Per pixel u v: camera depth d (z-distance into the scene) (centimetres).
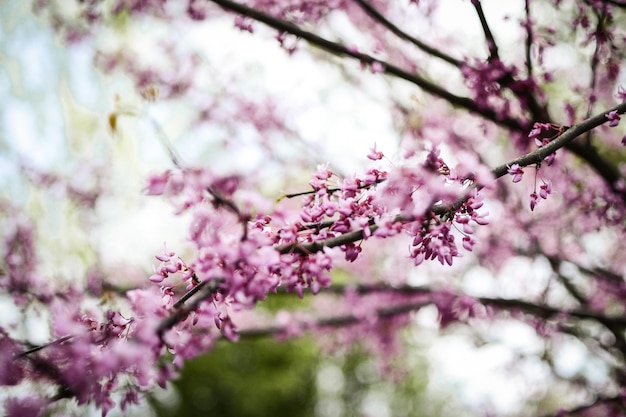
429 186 173
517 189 485
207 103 481
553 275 538
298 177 518
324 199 188
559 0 325
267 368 1447
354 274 609
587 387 559
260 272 172
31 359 173
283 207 181
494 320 527
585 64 396
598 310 523
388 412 1623
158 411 1487
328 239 180
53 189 530
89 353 172
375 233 176
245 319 622
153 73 471
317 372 1644
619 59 322
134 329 184
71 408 220
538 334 506
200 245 170
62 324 180
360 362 1545
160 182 187
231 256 163
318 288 176
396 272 597
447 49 410
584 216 407
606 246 543
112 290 361
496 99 338
